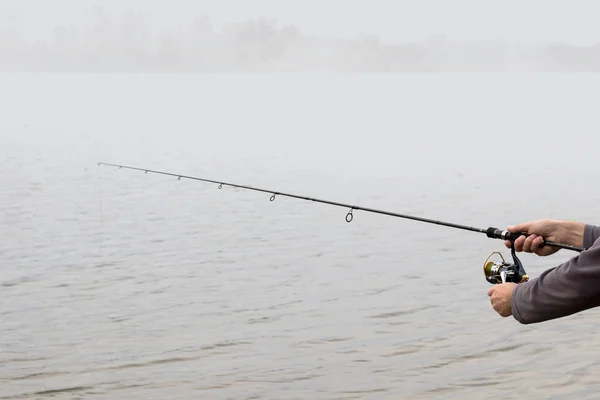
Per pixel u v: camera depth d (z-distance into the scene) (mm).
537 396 7004
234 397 7082
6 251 13000
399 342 8445
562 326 8734
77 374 7645
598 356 7852
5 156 28344
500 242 13422
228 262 12195
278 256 12602
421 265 11883
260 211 16859
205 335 8734
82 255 12727
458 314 9383
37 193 19453
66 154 29531
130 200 18469
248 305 9875
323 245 13391
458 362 7844
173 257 12594
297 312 9562
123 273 11523
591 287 2475
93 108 65250
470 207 17656
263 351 8219
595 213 16656
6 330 8938
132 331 8898
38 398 7090
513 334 8570
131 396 7117
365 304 9859
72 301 10102
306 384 7355
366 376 7520
